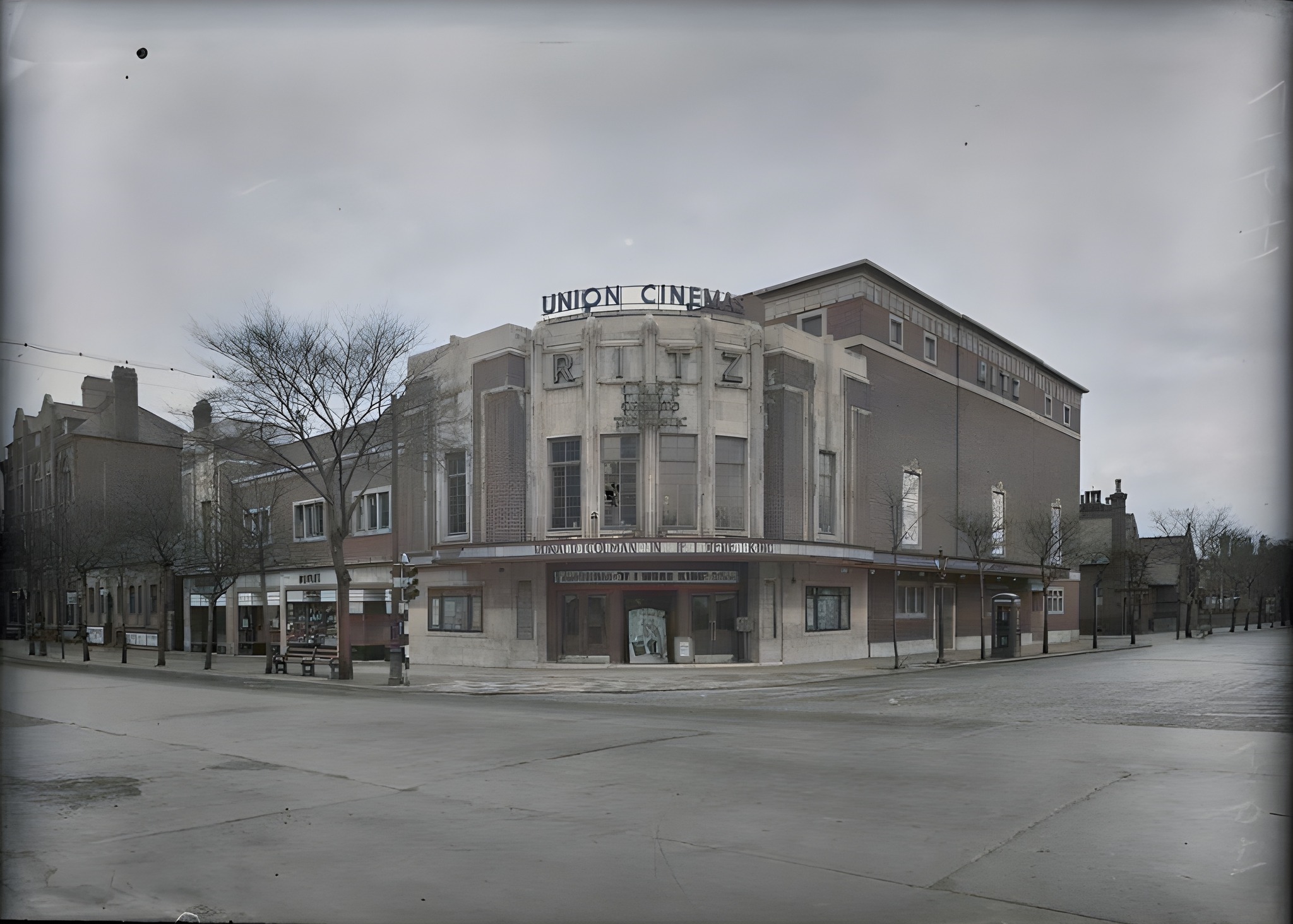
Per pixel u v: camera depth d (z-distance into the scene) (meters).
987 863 7.48
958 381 49.56
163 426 62.06
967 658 41.44
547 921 6.16
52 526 45.88
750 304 44.78
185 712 19.14
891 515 42.22
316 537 45.38
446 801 9.95
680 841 8.20
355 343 29.80
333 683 28.20
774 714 18.98
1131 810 9.37
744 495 35.06
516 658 34.94
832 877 7.11
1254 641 58.34
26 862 7.59
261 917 6.24
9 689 24.75
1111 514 74.00
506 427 35.38
